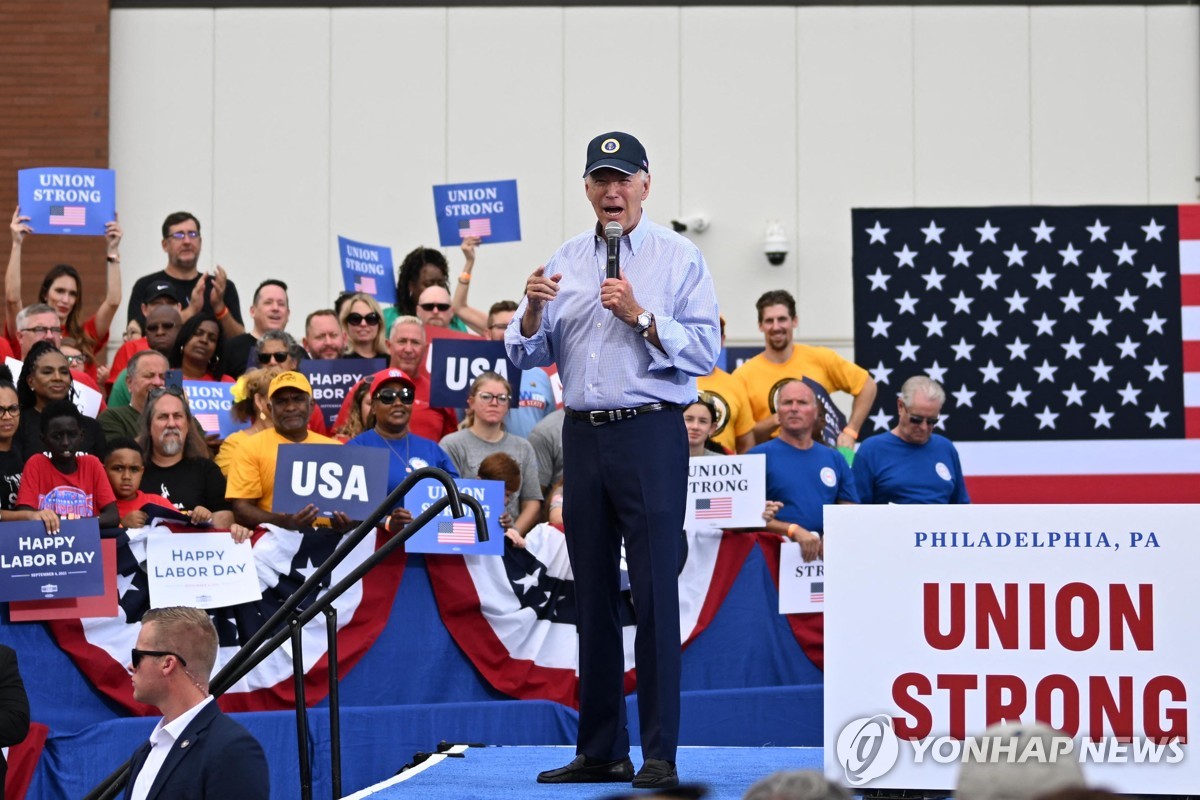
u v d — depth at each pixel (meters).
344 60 15.49
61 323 10.46
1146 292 11.82
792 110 15.49
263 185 15.37
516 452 9.03
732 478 8.98
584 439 5.48
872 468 9.38
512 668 8.60
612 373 5.43
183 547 7.66
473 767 5.89
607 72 15.52
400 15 15.55
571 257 5.62
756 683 9.04
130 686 7.52
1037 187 15.44
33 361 8.39
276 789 7.65
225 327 10.76
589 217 15.42
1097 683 4.72
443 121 15.48
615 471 5.42
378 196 15.41
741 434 10.49
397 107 15.48
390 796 5.12
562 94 15.50
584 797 5.08
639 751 6.78
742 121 15.48
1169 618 4.71
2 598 7.21
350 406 9.33
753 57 15.54
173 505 8.06
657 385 5.42
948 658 4.77
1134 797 4.69
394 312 11.77
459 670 8.45
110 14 15.40
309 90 15.46
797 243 15.40
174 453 8.16
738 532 9.08
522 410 10.16
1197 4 15.48
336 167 15.41
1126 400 11.77
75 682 7.41
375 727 7.98
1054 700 4.73
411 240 15.40
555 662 8.77
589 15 15.54
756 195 15.45
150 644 4.91
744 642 9.02
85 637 7.44
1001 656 4.76
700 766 5.77
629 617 8.77
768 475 9.23
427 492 8.30
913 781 4.75
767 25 15.53
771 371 10.69
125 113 15.34
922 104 15.48
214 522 7.94
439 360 9.26
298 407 8.33
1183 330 11.78
